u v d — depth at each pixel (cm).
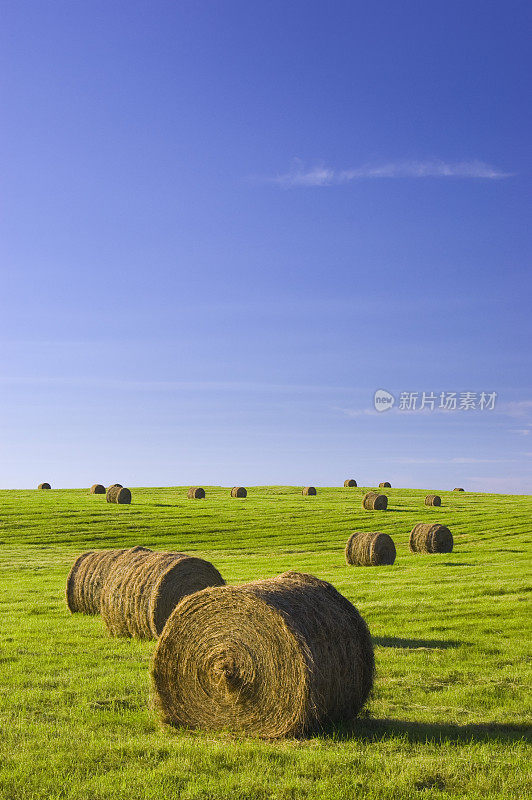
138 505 5728
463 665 1203
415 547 3603
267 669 852
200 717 889
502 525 4691
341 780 678
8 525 4472
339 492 7706
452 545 3591
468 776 693
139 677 1106
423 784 678
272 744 808
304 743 802
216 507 5766
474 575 2398
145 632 1520
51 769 707
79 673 1140
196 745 789
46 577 2562
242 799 646
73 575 1819
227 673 862
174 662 907
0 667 1188
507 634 1478
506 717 912
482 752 758
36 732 822
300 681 830
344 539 4175
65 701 971
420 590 2056
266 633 859
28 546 3784
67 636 1505
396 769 706
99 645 1412
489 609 1742
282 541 4088
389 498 6912
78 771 701
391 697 1012
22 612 1819
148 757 748
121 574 1598
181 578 1562
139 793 651
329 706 862
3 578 2545
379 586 2172
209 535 4281
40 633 1529
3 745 775
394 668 1170
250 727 855
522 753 763
